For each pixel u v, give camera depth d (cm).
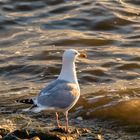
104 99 1460
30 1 2334
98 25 2150
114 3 2305
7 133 1215
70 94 1199
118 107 1405
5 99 1510
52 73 1750
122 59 1848
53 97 1184
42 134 1180
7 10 2291
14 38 2053
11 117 1366
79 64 1795
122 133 1290
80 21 2175
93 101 1448
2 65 1806
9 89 1609
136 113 1373
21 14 2255
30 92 1577
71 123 1338
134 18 2194
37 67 1778
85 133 1245
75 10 2264
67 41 1992
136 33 2081
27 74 1750
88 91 1558
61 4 2317
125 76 1725
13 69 1778
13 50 1936
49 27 2145
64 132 1230
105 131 1295
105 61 1827
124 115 1370
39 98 1185
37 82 1691
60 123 1337
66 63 1236
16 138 1157
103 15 2208
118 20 2169
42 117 1373
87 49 1934
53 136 1176
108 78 1708
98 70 1748
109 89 1573
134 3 2316
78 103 1441
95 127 1319
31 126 1298
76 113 1395
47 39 2016
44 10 2289
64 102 1191
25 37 2056
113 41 1998
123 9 2253
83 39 2002
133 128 1315
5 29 2136
